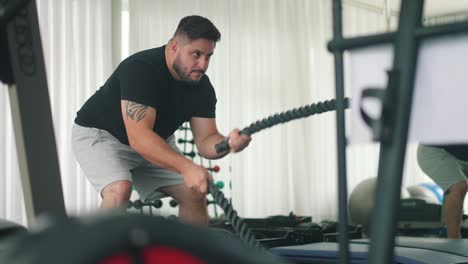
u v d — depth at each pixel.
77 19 5.08
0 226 0.55
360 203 5.44
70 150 4.94
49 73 4.88
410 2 0.38
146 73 2.08
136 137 1.99
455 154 3.58
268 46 6.61
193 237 0.24
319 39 7.09
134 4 5.48
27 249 0.21
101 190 2.25
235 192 6.15
